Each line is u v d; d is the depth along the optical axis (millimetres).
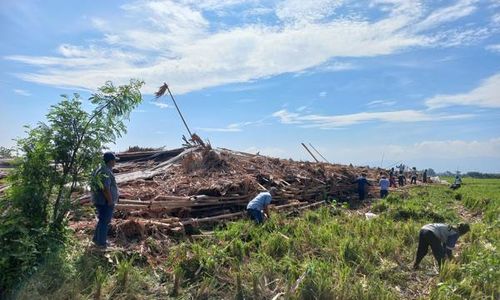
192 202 11055
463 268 7340
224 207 12250
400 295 6934
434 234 7941
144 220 9016
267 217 10812
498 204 18016
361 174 24125
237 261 7500
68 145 6680
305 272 6680
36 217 6418
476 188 31906
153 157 17297
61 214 6668
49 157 6547
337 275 7059
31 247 5926
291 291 6234
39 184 6473
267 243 8477
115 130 7000
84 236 7961
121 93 6902
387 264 8008
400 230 10586
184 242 8555
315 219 12305
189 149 17062
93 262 6648
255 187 13406
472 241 10266
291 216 13094
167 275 6922
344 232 10219
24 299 5395
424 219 13531
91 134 6809
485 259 7273
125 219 9336
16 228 5930
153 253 7836
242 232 9406
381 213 14500
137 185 12695
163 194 11562
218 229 9945
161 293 6383
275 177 15727
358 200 19609
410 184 32844
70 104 6699
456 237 8211
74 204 6906
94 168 7023
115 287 6094
